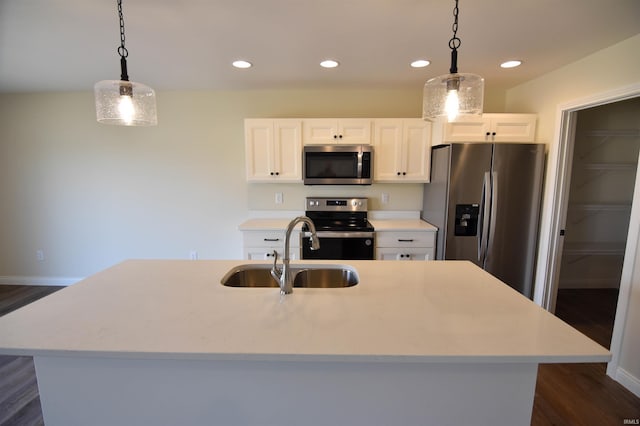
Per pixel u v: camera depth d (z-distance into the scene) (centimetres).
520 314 118
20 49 213
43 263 363
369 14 165
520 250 276
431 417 112
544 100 273
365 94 332
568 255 354
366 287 146
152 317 115
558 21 173
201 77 282
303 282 182
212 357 94
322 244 298
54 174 347
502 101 330
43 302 128
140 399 111
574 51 218
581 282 357
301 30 184
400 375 109
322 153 305
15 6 156
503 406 111
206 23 175
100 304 126
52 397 111
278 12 162
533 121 281
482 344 98
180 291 140
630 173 335
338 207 343
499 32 187
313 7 157
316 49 214
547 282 271
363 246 298
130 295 136
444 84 130
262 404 112
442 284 150
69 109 336
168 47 210
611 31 186
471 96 129
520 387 109
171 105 337
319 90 331
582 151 331
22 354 94
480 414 111
